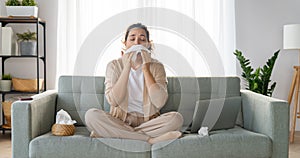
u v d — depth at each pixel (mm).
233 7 4188
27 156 2488
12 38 3998
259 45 4316
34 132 2551
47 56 4223
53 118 2973
